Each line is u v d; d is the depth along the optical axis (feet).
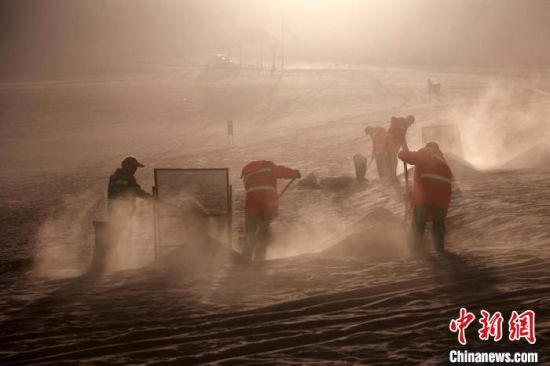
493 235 46.03
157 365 22.40
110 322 27.71
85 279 37.52
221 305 29.48
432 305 27.43
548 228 45.68
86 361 23.12
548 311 25.71
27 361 23.62
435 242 40.73
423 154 41.24
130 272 39.06
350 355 22.33
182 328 26.37
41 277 41.86
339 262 37.81
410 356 21.89
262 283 33.45
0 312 30.25
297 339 24.35
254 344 23.97
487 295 28.35
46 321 28.32
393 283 31.30
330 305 28.48
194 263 40.70
